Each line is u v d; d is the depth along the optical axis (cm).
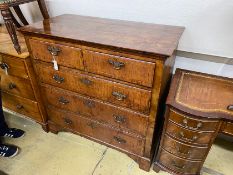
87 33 123
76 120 160
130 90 119
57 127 177
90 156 164
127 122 135
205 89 125
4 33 180
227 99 117
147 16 143
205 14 127
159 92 112
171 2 132
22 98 171
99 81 126
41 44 130
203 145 121
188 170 138
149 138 134
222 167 153
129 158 162
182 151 128
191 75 137
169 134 126
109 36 118
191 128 114
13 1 131
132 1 142
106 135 153
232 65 141
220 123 110
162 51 99
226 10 121
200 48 140
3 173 152
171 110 116
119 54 109
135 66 108
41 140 178
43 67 142
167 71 120
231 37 128
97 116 146
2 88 176
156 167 148
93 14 160
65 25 137
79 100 145
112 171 152
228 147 169
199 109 110
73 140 177
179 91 122
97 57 116
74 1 161
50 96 157
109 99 131
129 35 120
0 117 170
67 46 122
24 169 155
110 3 150
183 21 135
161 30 129
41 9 164
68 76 136
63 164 158
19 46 140
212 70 149
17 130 182
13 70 153
